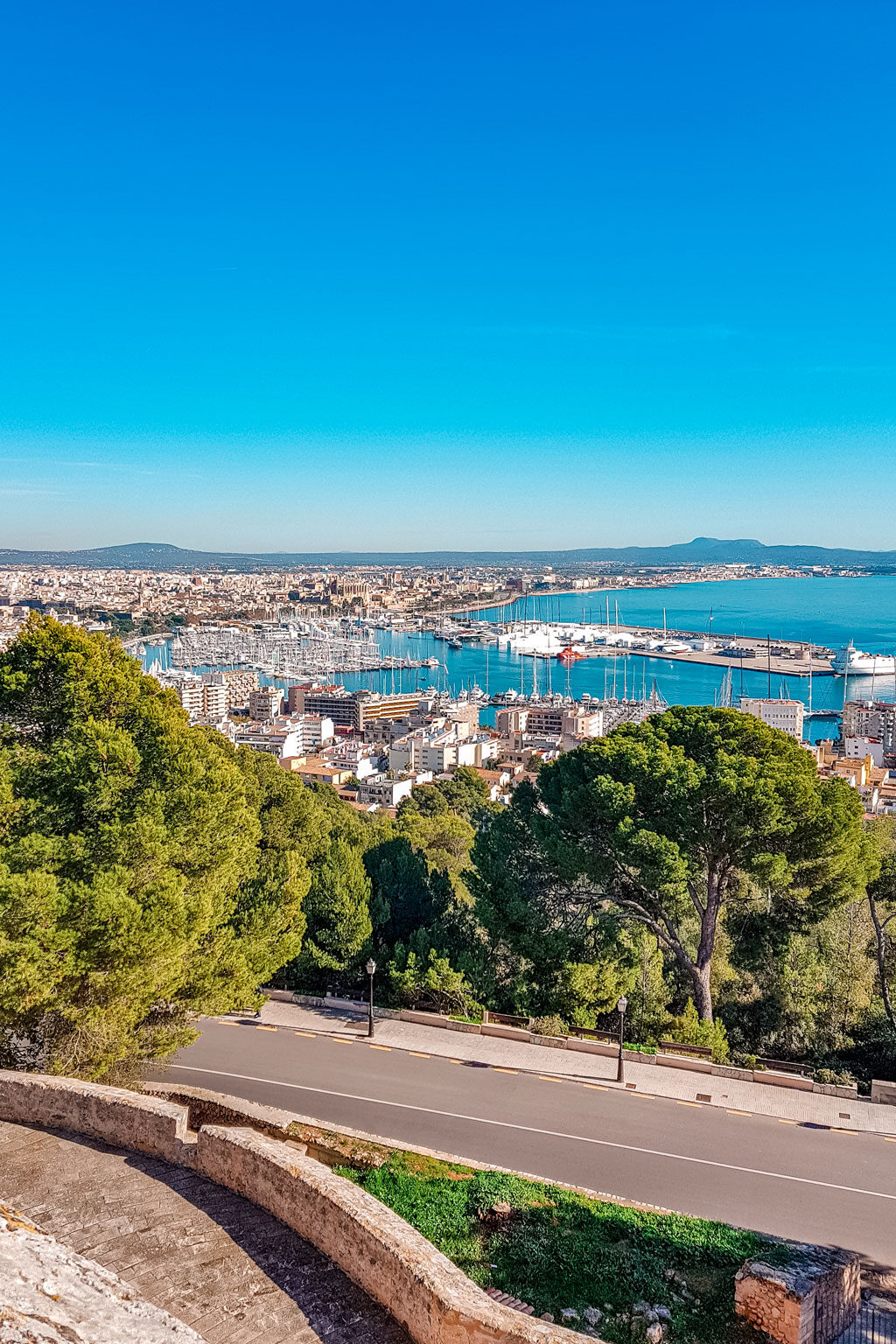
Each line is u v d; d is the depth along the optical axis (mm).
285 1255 11836
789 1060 29938
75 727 20766
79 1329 7234
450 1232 16734
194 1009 21969
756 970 33531
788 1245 15172
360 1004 31719
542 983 31938
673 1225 17188
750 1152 22219
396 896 36438
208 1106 18875
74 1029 19156
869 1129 23734
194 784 21344
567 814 31719
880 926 34625
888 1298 16047
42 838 18969
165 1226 12352
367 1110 24000
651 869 28531
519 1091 25391
